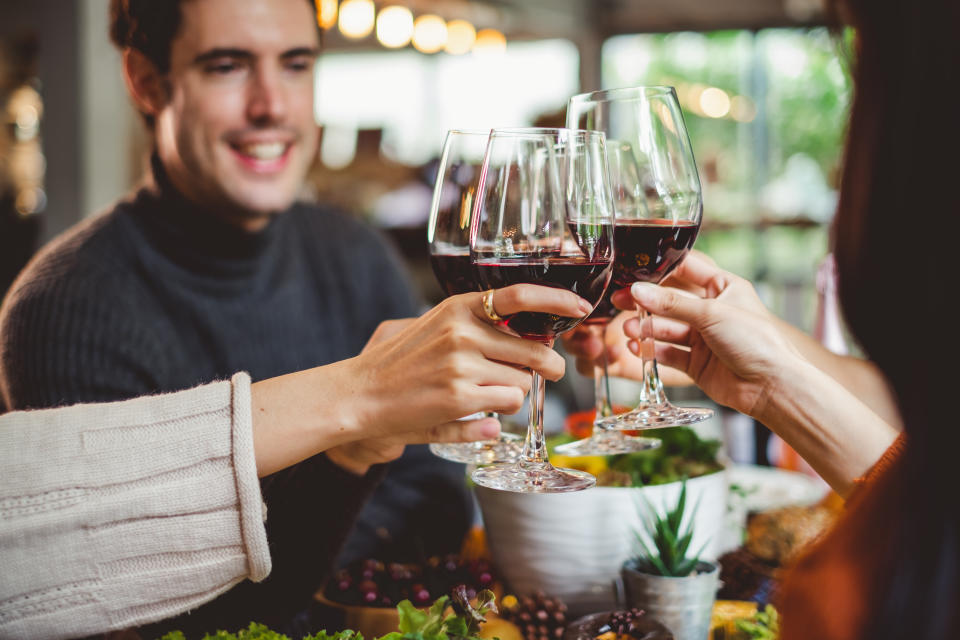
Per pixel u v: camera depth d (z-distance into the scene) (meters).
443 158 1.08
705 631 1.04
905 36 0.56
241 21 1.53
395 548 1.50
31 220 3.96
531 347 0.84
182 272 1.65
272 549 1.11
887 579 0.57
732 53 7.11
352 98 7.47
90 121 3.87
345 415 0.87
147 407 0.89
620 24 6.74
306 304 1.92
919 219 0.56
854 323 0.62
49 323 1.48
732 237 7.12
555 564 1.12
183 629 1.10
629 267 1.06
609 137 1.06
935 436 0.56
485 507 1.17
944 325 0.56
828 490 1.62
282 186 1.65
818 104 7.02
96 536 0.85
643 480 1.23
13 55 3.91
